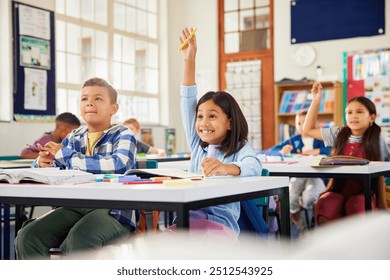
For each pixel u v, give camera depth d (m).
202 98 2.25
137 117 8.55
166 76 9.02
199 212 1.97
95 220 2.02
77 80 7.37
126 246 2.13
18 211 2.52
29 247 2.08
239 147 2.18
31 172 1.71
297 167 3.04
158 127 8.77
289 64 8.38
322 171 2.97
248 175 2.01
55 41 6.79
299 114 5.62
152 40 8.89
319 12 8.16
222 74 8.98
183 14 9.23
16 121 6.25
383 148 3.74
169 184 1.57
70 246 1.98
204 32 9.06
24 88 6.36
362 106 3.71
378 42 7.82
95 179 1.83
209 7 9.02
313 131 4.03
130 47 8.42
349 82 7.90
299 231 4.84
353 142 3.78
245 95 8.70
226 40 8.96
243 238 2.18
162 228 4.94
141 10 8.70
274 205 3.14
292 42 8.35
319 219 3.54
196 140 2.45
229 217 2.01
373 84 7.74
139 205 1.45
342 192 3.59
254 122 8.62
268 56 8.62
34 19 6.50
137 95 8.53
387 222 3.31
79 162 2.15
